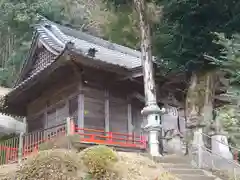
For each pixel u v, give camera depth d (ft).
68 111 45.70
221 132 39.27
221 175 33.53
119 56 58.29
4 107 55.06
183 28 40.65
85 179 23.34
